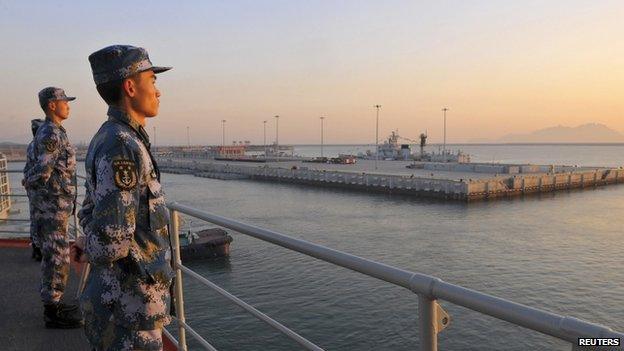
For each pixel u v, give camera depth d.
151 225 1.93
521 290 18.66
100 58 1.96
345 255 1.76
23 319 4.27
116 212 1.75
